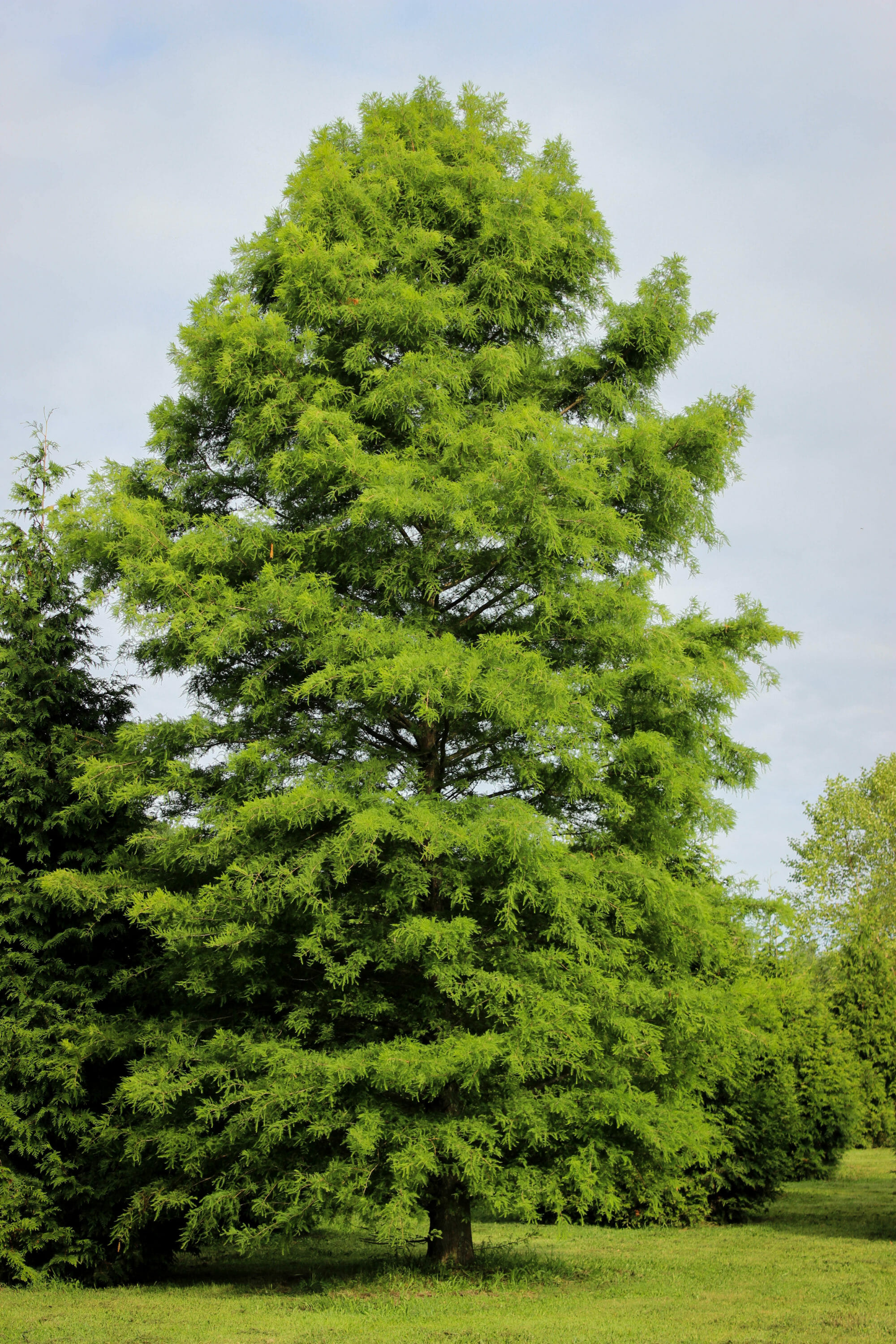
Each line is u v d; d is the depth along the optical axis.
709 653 10.04
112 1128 9.98
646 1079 9.99
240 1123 8.71
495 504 9.20
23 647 12.23
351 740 10.14
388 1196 8.59
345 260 10.38
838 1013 28.45
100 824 11.76
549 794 9.93
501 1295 9.00
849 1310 8.17
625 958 9.53
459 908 9.52
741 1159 15.54
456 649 9.10
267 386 10.02
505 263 10.79
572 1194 8.97
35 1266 10.77
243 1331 7.59
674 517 10.65
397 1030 9.61
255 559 10.00
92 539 11.05
